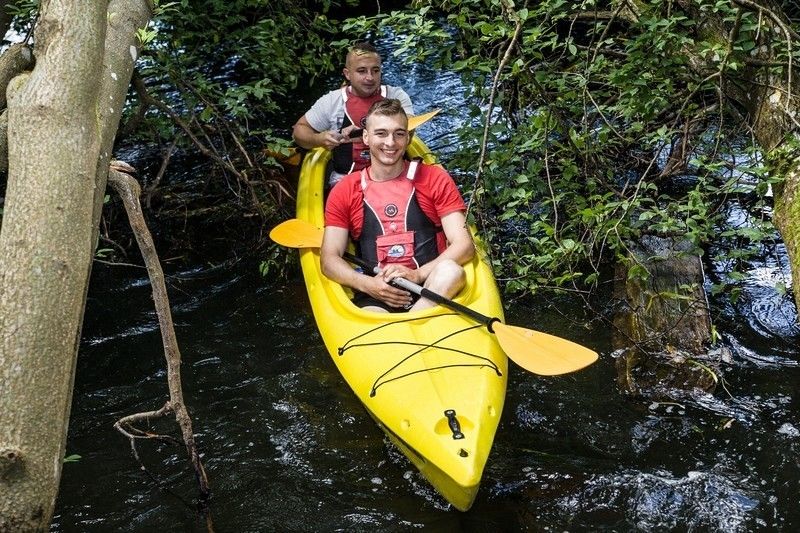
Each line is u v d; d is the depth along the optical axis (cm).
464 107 693
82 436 398
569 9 518
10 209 261
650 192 555
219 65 798
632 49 462
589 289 487
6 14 466
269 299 504
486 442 324
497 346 380
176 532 338
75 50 277
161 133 554
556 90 518
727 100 490
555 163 508
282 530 337
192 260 547
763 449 366
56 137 268
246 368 444
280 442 388
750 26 436
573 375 419
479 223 479
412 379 355
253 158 584
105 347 468
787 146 426
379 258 426
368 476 363
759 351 431
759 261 502
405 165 434
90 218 271
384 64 791
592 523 331
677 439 375
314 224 494
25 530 241
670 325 438
